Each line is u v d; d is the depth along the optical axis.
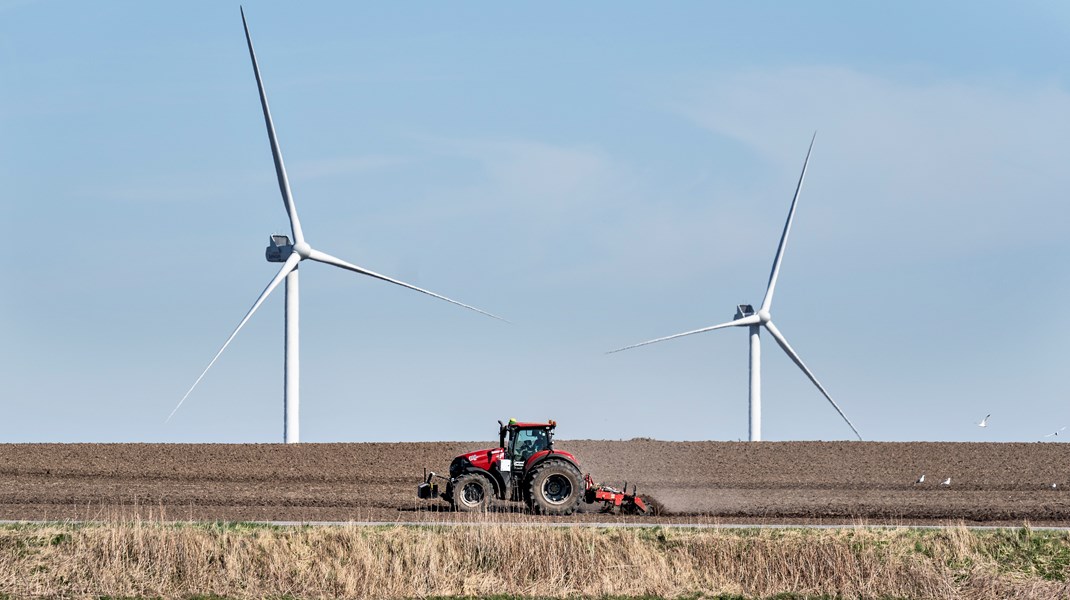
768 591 75.06
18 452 149.25
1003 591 73.94
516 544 76.56
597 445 164.38
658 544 78.00
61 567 74.25
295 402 166.12
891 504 108.44
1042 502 112.00
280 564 75.12
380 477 133.88
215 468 139.25
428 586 74.25
